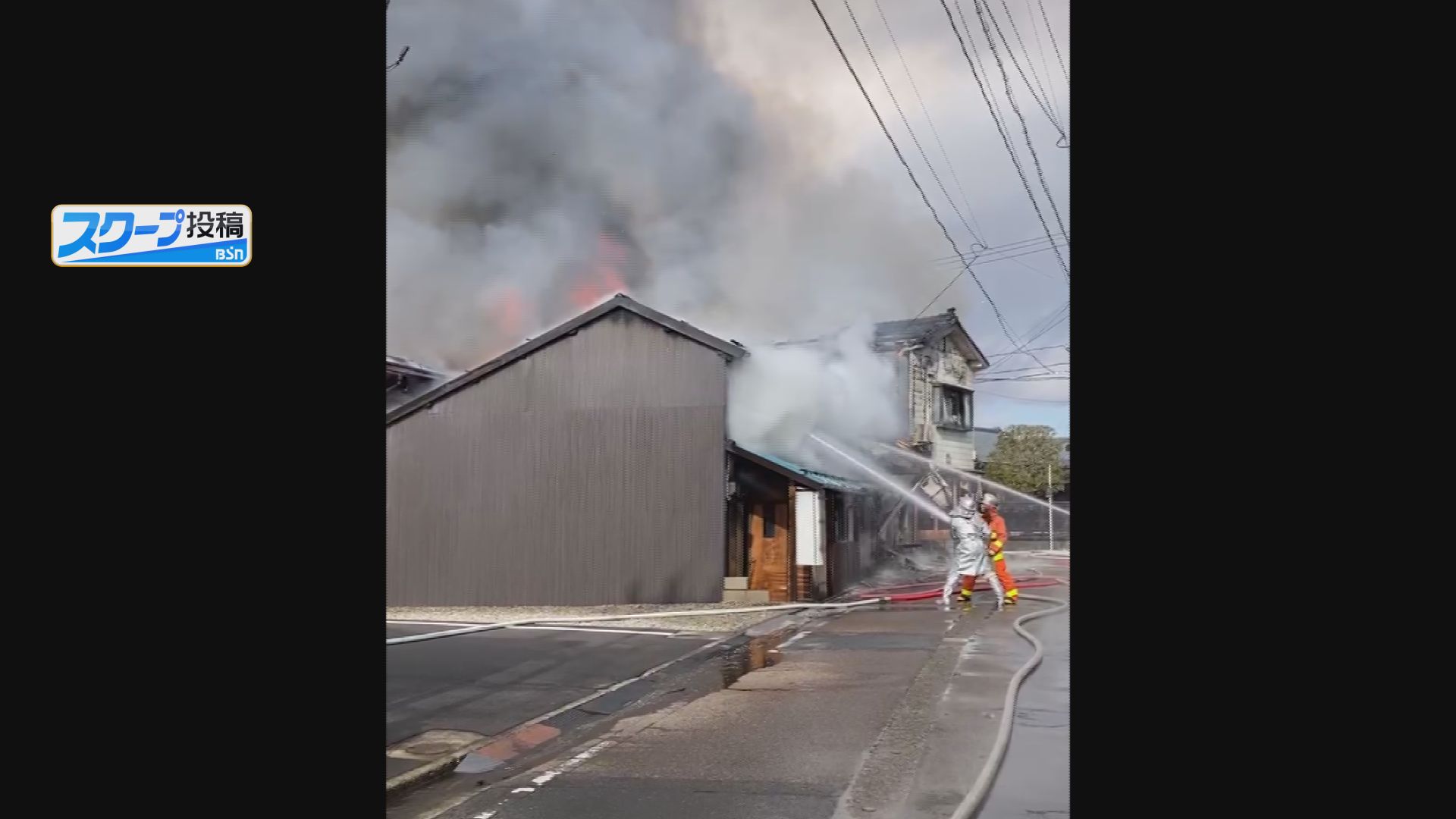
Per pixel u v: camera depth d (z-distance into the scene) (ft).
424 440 51.44
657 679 28.45
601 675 29.17
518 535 49.73
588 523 48.88
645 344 49.08
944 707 22.74
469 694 26.40
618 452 48.88
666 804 16.48
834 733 20.71
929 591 52.60
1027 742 19.81
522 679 28.45
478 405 50.90
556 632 39.09
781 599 48.98
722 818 15.64
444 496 50.88
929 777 17.37
